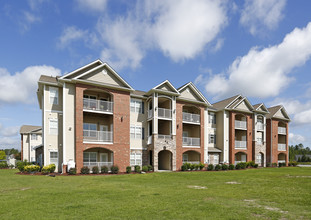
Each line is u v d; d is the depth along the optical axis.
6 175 19.77
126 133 24.50
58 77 23.88
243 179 17.91
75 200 9.51
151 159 27.56
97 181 15.91
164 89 27.28
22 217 7.23
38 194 10.73
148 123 27.70
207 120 31.55
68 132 21.69
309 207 8.59
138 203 9.02
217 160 33.31
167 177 19.12
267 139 40.38
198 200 9.63
